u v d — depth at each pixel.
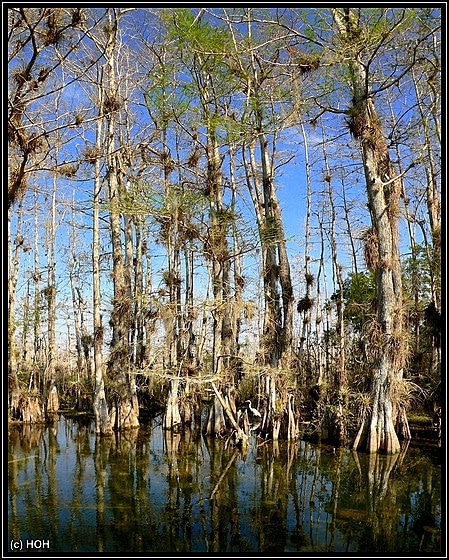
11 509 7.56
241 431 12.22
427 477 9.31
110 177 15.03
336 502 7.89
